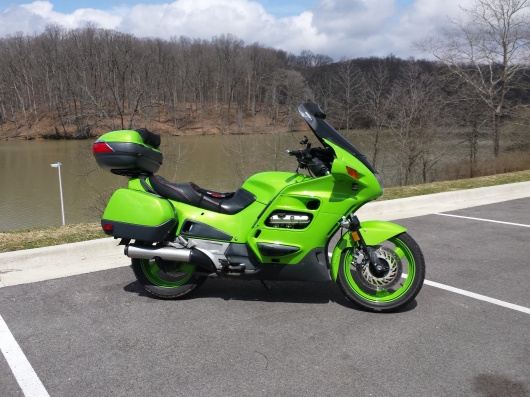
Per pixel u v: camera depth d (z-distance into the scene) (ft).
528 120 66.44
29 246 17.78
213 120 207.21
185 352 10.91
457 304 13.78
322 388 9.50
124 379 9.82
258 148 74.74
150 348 11.10
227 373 10.03
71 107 183.83
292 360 10.55
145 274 14.01
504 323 12.50
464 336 11.73
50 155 115.14
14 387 9.55
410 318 12.75
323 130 12.62
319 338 11.57
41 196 67.05
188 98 237.86
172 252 13.07
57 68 186.70
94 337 11.63
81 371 10.12
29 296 14.14
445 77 72.38
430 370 10.17
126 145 13.29
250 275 13.09
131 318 12.70
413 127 69.41
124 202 13.33
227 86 242.58
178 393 9.34
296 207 12.70
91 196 58.49
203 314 12.95
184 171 78.79
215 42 268.41
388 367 10.28
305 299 13.99
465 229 23.45
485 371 10.14
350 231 12.89
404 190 33.83
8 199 65.51
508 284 15.57
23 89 221.46
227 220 13.20
